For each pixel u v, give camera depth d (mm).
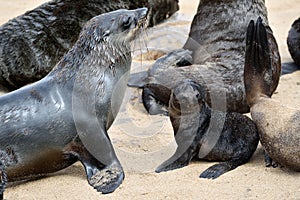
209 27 15898
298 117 10906
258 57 11898
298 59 17453
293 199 10133
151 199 10320
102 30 11094
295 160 10828
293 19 24125
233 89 13938
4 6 27438
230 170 11320
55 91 11078
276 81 14711
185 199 10281
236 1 15617
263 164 11547
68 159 11227
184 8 26484
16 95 11078
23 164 10977
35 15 17453
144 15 11336
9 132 10789
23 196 10633
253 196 10305
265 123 11195
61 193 10688
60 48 17250
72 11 17594
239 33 15469
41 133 10867
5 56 16766
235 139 11617
